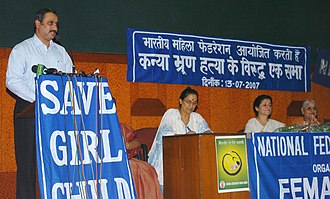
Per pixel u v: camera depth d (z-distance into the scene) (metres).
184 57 6.31
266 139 4.35
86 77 3.53
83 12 5.80
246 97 6.67
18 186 3.76
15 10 5.46
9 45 5.41
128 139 4.73
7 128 5.39
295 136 4.50
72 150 3.39
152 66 6.12
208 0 6.49
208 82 6.44
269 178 4.33
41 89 3.35
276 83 6.84
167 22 6.24
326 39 7.09
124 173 3.54
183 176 4.20
